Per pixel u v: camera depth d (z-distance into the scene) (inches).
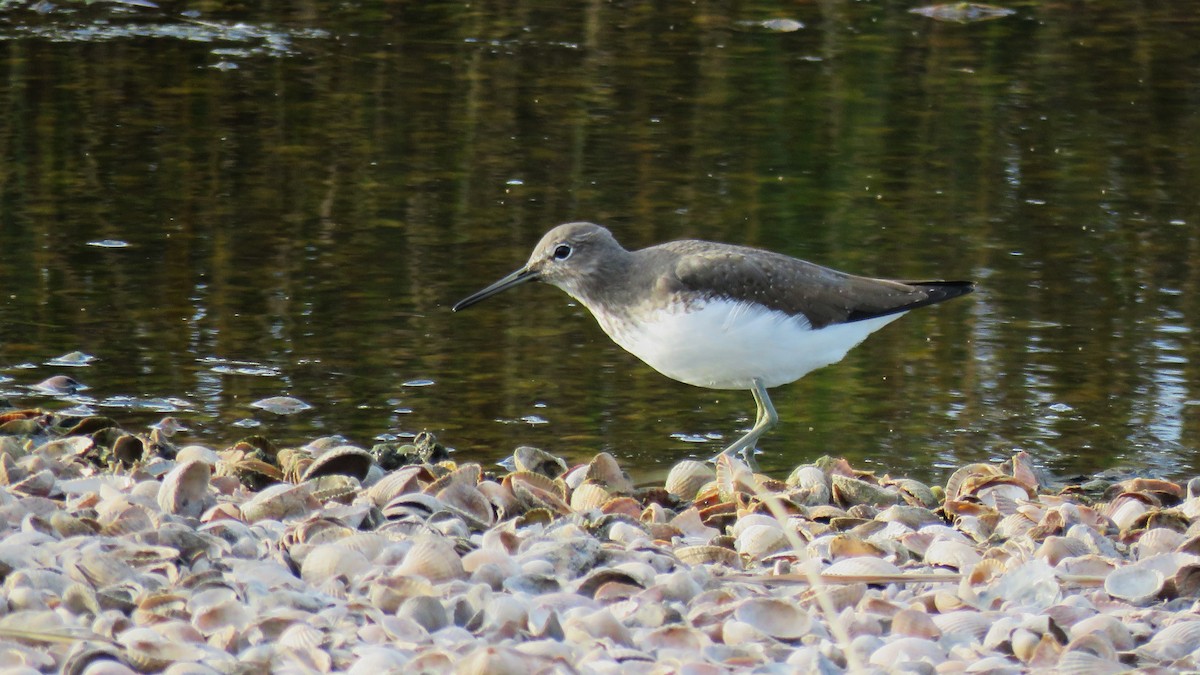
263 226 649.6
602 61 891.4
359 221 658.2
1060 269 624.4
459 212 670.5
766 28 962.1
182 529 326.0
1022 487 426.9
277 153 733.3
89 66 848.9
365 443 467.8
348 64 872.9
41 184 684.7
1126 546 376.8
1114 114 816.9
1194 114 817.5
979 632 303.3
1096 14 997.8
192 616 286.7
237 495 393.4
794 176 725.3
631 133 776.9
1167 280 615.2
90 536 326.6
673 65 886.4
